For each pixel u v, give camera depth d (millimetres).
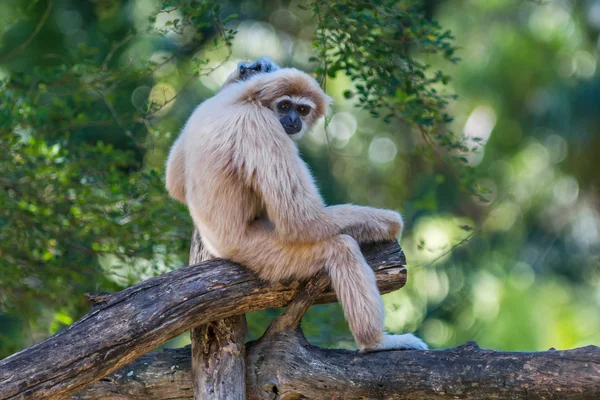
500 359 8250
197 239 10648
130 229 13492
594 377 7715
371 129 30453
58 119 14023
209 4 12234
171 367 9383
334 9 11891
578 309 27594
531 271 28578
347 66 12156
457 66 30047
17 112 12953
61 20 26297
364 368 8797
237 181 9328
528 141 30031
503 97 29844
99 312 8484
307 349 9148
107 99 13539
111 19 25531
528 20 30016
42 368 7988
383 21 12180
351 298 9047
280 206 9148
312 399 8977
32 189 13328
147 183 13352
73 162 13492
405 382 8578
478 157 31094
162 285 8820
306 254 9219
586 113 28188
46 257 13555
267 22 28531
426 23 12039
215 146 9414
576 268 29250
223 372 8992
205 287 8883
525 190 29547
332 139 28516
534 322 25875
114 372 9359
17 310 14211
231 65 25078
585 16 29500
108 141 23422
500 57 29297
